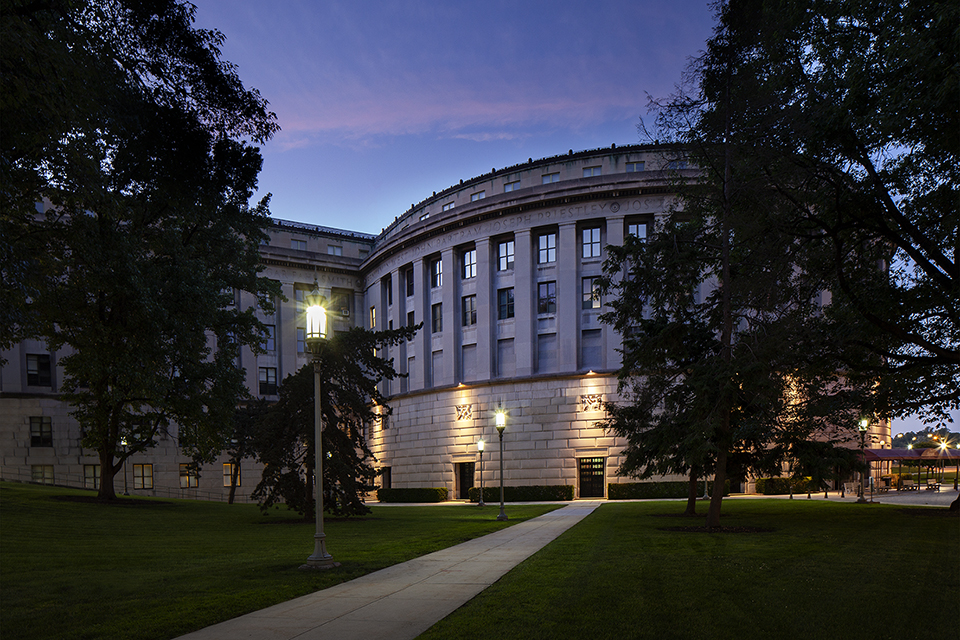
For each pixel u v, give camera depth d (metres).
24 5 12.09
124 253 23.45
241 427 44.97
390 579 10.52
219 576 11.08
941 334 20.50
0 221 16.56
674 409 21.08
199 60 15.14
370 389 27.41
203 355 32.47
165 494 52.06
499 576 10.48
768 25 18.19
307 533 20.14
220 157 16.17
